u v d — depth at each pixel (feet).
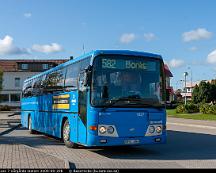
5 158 38.32
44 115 63.98
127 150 49.39
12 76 272.10
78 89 46.44
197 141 60.59
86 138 42.73
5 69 275.39
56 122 55.88
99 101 41.93
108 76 42.78
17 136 70.33
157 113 43.83
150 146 53.52
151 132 43.14
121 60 43.52
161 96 44.52
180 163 38.70
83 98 44.29
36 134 75.05
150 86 44.16
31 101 76.07
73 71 49.47
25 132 80.69
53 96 58.18
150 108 43.50
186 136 69.62
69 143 50.42
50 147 52.11
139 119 42.78
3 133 76.59
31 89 76.59
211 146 53.88
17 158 38.29
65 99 51.80
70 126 49.19
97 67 42.60
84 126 43.55
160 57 45.42
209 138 65.67
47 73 63.98
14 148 46.01
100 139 41.32
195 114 149.07
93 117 41.57
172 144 56.44
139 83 43.68
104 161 39.58
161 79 44.98
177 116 141.28
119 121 42.06
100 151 48.01
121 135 41.93
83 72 44.68
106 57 43.11
